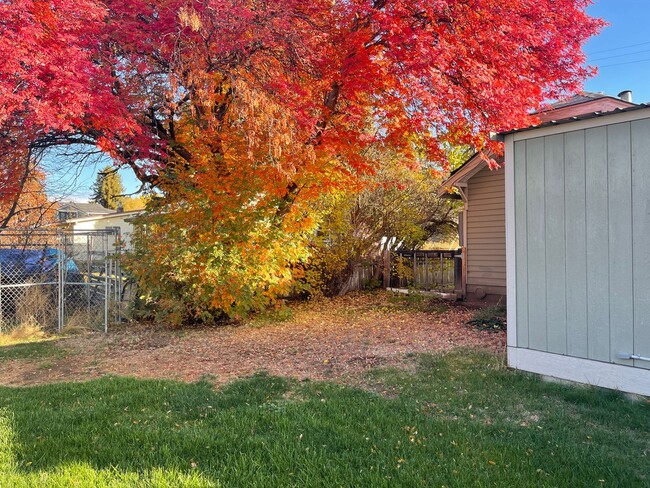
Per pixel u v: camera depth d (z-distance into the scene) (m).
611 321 4.31
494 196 10.03
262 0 7.08
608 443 3.24
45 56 5.24
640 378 4.11
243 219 8.67
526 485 2.64
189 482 2.72
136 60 7.12
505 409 3.99
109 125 6.29
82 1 5.63
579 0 8.69
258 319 9.35
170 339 7.78
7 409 4.20
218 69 7.52
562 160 4.66
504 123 7.03
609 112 4.23
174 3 6.52
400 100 7.62
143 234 8.89
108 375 5.64
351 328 8.20
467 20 7.19
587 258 4.48
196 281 8.54
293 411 3.95
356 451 3.14
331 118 8.34
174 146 8.84
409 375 5.11
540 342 4.85
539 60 8.23
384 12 7.20
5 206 10.34
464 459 2.97
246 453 3.13
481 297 10.27
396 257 13.02
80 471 2.88
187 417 3.97
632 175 4.18
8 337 8.16
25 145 7.91
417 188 12.46
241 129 7.51
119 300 9.55
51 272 9.30
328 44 7.86
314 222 10.17
